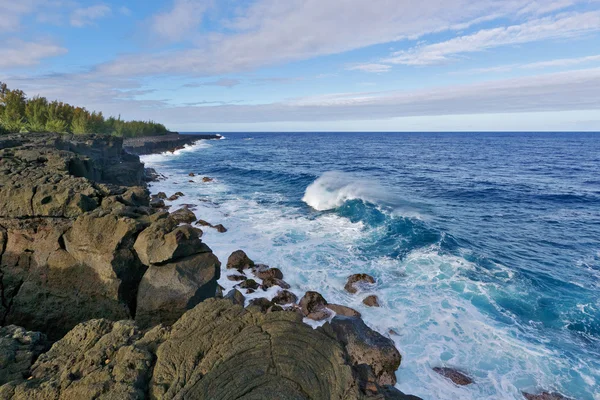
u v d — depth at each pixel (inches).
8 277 498.9
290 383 238.4
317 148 4586.6
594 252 813.2
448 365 442.3
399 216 1026.7
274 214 1125.1
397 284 643.5
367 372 250.8
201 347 263.6
